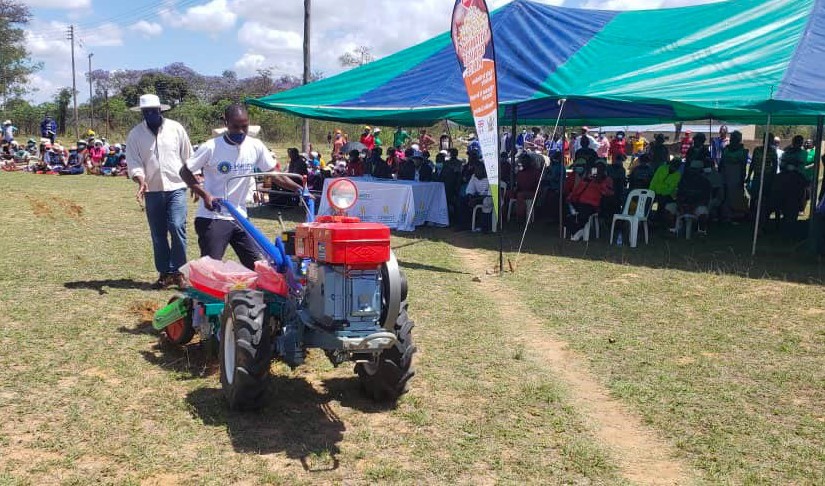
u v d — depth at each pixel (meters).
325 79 14.63
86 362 5.48
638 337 6.79
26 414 4.50
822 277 9.49
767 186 13.98
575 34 12.76
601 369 5.90
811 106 9.68
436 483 3.89
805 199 14.44
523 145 26.56
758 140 33.72
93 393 4.87
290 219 14.45
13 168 25.27
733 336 6.84
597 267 10.11
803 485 4.03
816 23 11.61
